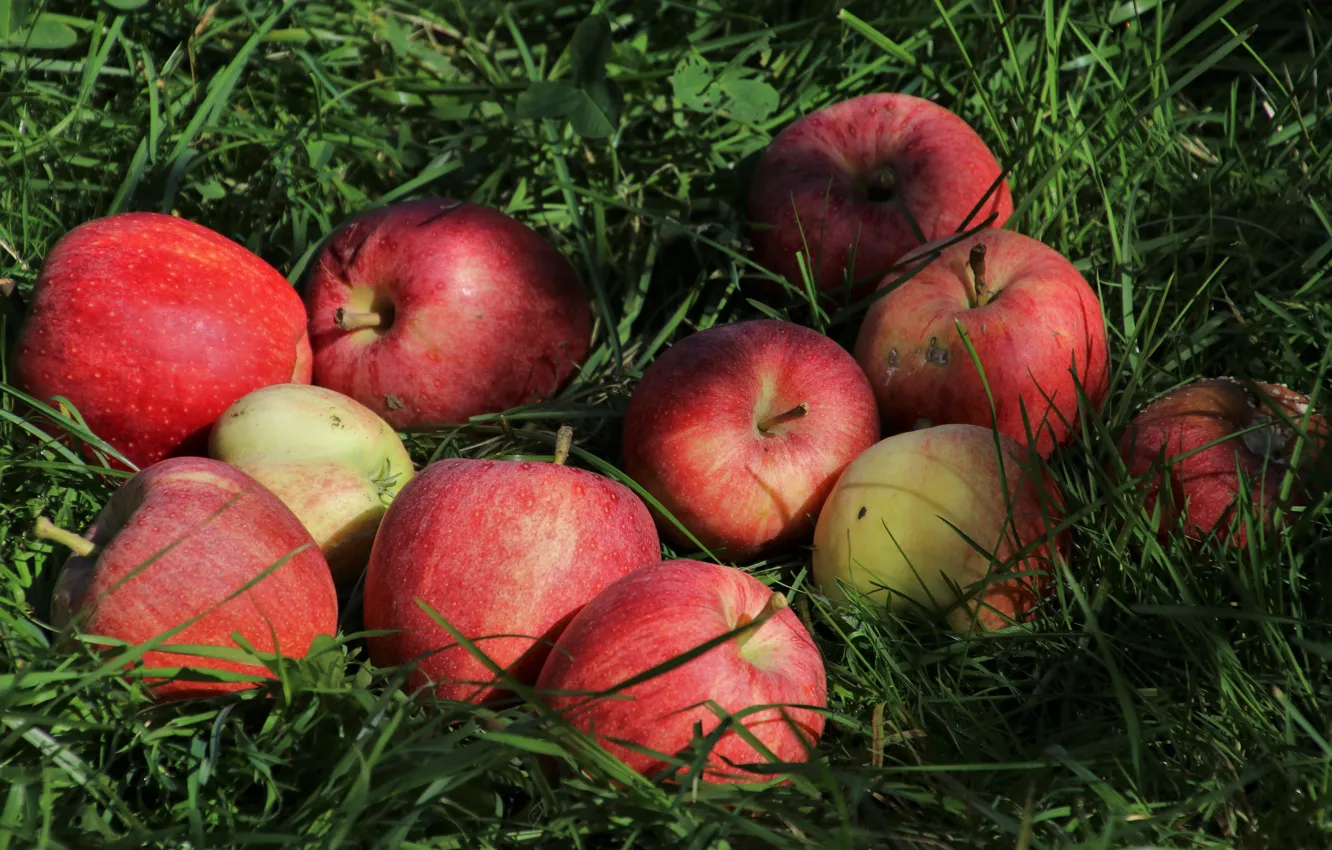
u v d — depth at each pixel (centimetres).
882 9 314
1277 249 258
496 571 162
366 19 309
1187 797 152
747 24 322
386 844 132
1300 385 217
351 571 194
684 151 292
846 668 181
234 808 146
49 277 199
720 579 158
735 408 199
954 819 150
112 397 199
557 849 144
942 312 215
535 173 282
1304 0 309
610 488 173
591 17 263
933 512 184
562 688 151
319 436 197
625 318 262
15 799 132
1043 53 283
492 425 234
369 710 150
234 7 303
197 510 157
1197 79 313
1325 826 142
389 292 229
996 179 238
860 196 258
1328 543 181
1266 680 164
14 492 200
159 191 255
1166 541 193
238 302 208
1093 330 218
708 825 134
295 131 273
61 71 286
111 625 151
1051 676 173
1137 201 276
